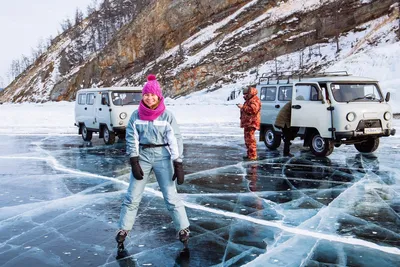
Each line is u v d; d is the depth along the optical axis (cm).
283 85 1262
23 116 3042
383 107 1087
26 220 611
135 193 484
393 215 603
